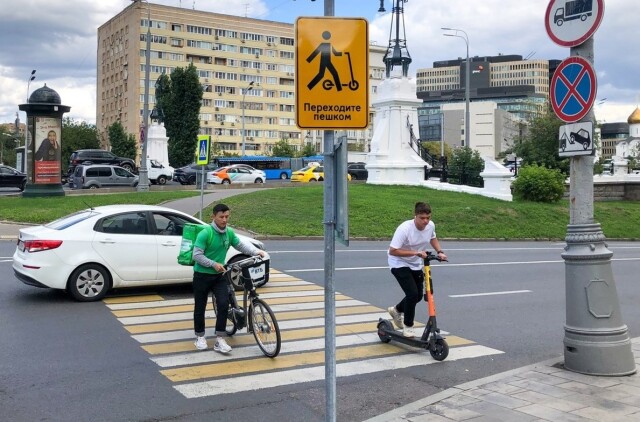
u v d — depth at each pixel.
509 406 5.41
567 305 6.55
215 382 6.38
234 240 7.65
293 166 66.88
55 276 9.97
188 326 8.67
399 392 6.21
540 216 27.16
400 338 7.71
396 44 33.00
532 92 156.50
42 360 7.01
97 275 10.23
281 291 11.38
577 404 5.43
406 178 32.47
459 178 36.56
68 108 28.39
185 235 7.55
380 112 33.75
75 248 10.09
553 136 40.78
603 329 6.32
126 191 34.06
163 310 9.63
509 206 27.84
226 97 122.06
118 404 5.71
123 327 8.56
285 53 129.75
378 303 10.50
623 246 23.73
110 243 10.31
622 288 13.14
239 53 123.38
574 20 6.59
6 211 23.69
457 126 143.62
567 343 6.49
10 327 8.46
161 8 113.00
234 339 8.09
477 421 5.06
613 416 5.11
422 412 5.31
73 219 10.55
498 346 8.05
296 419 5.43
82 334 8.16
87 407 5.62
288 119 130.88
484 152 140.12
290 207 25.45
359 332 8.52
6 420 5.29
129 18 113.31
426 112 164.88
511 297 11.59
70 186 41.75
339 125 3.96
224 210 7.45
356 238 21.47
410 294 7.62
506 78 179.75
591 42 6.60
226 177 46.69
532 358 7.50
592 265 6.38
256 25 125.25
